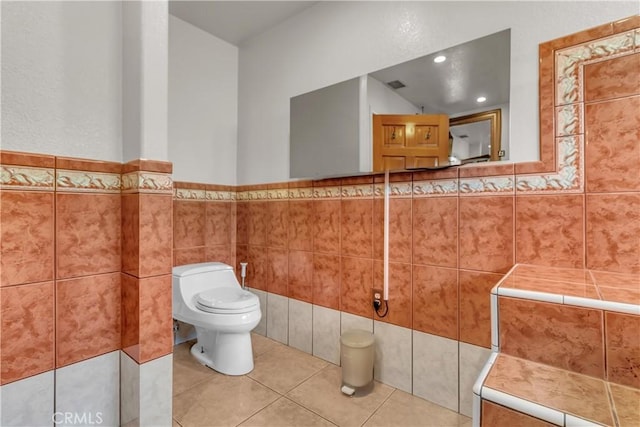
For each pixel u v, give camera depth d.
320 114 1.88
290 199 2.19
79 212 1.20
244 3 2.05
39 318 1.10
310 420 1.43
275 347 2.18
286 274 2.21
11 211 1.05
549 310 0.80
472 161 1.41
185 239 2.25
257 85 2.44
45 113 1.12
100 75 1.26
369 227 1.79
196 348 2.09
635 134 1.09
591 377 0.74
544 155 1.26
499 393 0.66
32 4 1.09
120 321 1.30
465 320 1.46
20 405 1.06
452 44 1.49
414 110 1.55
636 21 1.09
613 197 1.13
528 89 1.30
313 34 2.06
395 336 1.68
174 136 2.21
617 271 1.12
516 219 1.33
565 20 1.22
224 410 1.49
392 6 1.69
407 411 1.49
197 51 2.34
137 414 1.19
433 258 1.55
